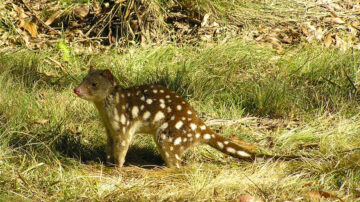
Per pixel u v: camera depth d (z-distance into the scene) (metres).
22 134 9.17
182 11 15.43
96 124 10.16
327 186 7.82
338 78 12.28
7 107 10.03
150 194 7.54
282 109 11.16
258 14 15.99
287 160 8.66
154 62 13.35
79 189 7.60
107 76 8.36
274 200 7.31
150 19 14.68
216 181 7.89
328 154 8.93
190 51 13.98
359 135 9.60
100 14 15.02
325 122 10.30
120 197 7.34
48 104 10.64
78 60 13.36
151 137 9.78
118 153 8.63
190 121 8.48
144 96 8.63
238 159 9.09
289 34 15.17
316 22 15.77
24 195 7.29
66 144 9.13
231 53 13.59
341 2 17.05
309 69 13.09
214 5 15.62
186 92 11.52
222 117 10.77
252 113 11.16
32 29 14.29
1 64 12.10
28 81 11.73
